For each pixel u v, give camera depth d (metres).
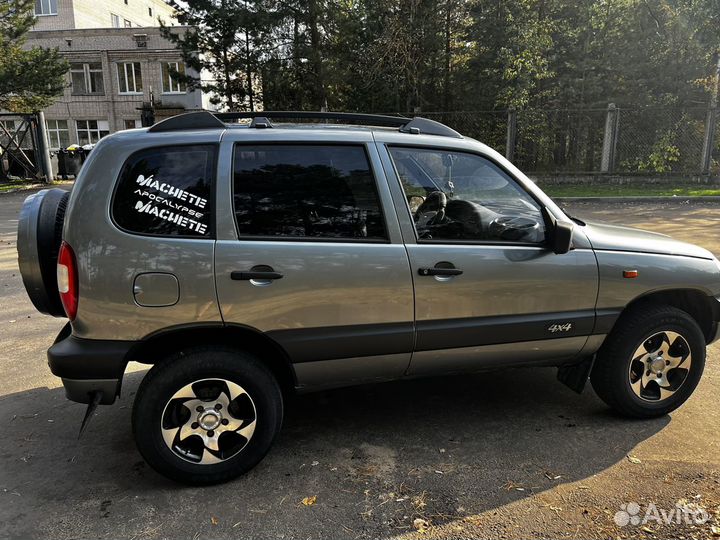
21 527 2.55
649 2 18.11
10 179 23.64
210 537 2.47
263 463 3.07
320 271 2.83
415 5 18.69
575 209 13.05
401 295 2.95
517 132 17.38
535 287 3.15
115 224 2.69
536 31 18.22
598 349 3.40
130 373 4.38
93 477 2.97
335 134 3.01
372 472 2.97
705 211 12.30
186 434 2.81
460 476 2.91
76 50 35.47
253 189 2.85
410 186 3.09
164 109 31.80
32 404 3.85
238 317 2.76
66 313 2.81
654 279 3.34
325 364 2.96
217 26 19.30
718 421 3.45
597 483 2.82
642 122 16.95
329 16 18.19
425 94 20.70
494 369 3.29
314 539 2.45
